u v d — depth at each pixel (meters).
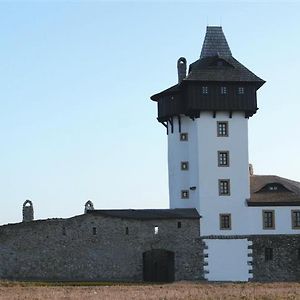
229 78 85.88
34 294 58.31
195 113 85.50
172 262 84.06
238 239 83.69
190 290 63.59
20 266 79.75
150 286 71.12
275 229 84.62
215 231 83.69
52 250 80.31
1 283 72.94
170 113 88.94
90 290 63.91
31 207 93.81
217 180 84.75
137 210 84.31
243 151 85.88
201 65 87.38
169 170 91.00
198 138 85.19
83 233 81.06
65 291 62.34
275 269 83.69
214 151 85.25
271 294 57.34
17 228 80.38
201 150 85.00
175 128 89.50
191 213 84.00
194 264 82.56
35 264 79.94
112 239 81.31
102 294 58.34
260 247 83.94
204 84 85.69
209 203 84.12
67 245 80.62
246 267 83.31
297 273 83.81
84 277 80.31
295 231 84.69
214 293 59.03
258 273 83.50
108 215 81.62
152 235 82.06
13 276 79.62
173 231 82.62
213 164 85.00
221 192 84.62
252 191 87.06
